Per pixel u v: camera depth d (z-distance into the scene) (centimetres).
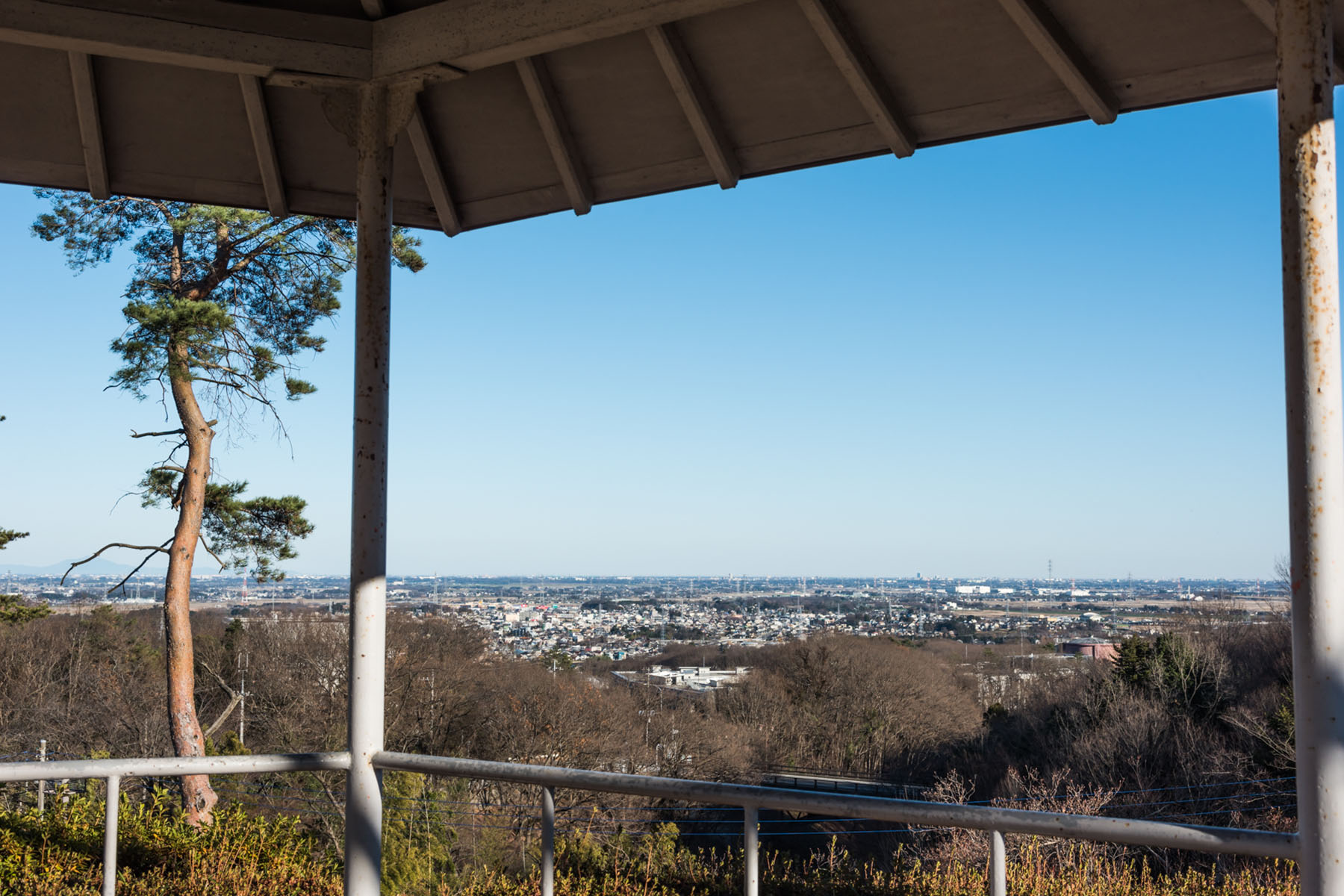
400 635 2575
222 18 272
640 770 2939
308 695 2370
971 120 296
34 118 312
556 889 536
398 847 1189
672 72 293
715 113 313
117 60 296
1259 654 2662
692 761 3166
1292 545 181
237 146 329
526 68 305
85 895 470
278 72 276
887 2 271
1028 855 819
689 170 334
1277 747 2205
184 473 1647
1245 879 781
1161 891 791
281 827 689
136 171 331
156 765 239
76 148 322
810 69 294
